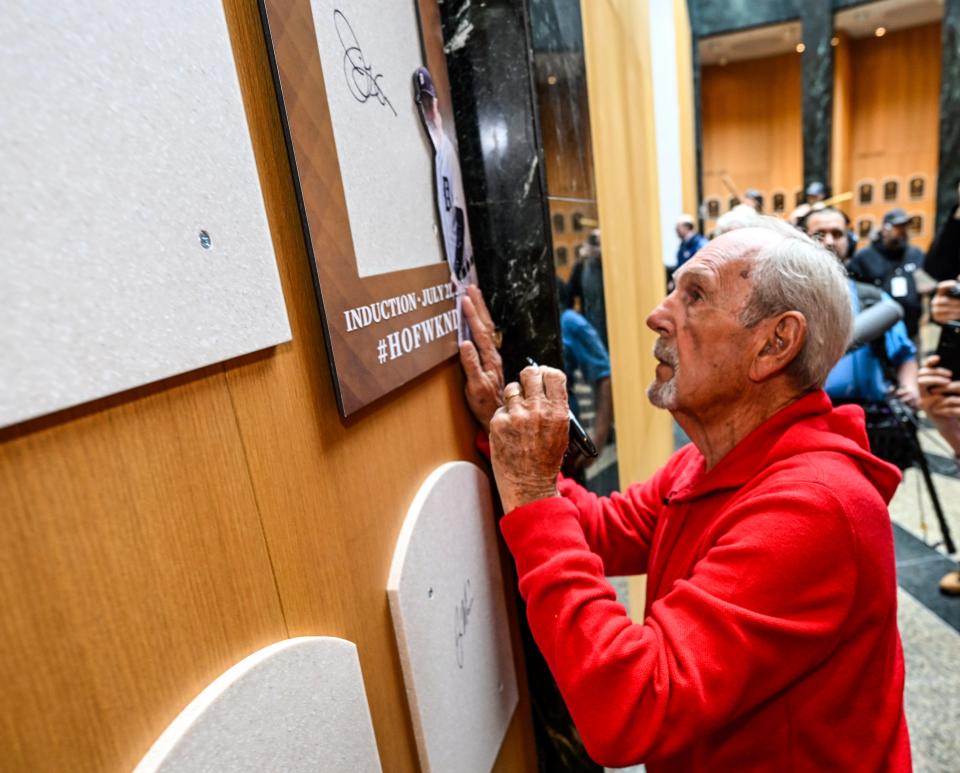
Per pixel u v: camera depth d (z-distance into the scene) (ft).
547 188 3.12
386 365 2.14
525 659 3.73
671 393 2.78
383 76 2.19
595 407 4.39
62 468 1.06
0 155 0.91
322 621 1.80
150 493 1.24
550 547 2.50
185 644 1.31
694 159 18.97
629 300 6.59
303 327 1.79
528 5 2.89
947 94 17.63
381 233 2.15
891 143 25.84
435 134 2.64
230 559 1.45
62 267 1.00
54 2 1.00
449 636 2.59
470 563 2.88
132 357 1.13
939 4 21.63
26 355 0.94
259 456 1.57
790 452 2.49
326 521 1.85
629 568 3.51
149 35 1.19
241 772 1.38
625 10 6.84
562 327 3.42
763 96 26.86
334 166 1.86
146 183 1.17
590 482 4.17
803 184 21.76
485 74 2.98
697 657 2.12
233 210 1.42
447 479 2.66
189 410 1.34
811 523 2.19
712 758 2.54
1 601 0.96
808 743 2.41
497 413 2.68
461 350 2.86
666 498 3.07
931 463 10.78
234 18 1.54
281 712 1.52
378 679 2.12
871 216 26.86
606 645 2.20
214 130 1.37
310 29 1.75
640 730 2.09
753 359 2.60
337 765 1.73
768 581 2.15
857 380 7.07
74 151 1.03
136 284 1.14
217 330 1.36
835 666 2.37
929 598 7.45
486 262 3.19
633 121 7.29
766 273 2.53
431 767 2.33
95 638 1.11
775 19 20.81
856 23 23.04
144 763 1.17
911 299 10.16
